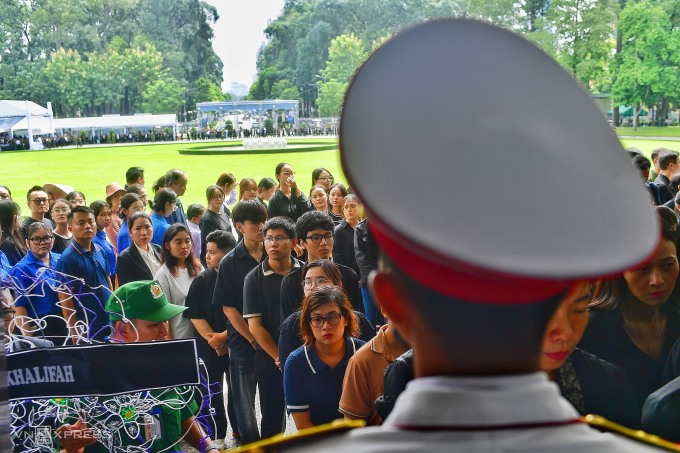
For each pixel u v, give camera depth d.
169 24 70.44
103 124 57.19
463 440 0.69
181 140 59.84
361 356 3.17
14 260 6.53
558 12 33.06
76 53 62.09
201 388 3.61
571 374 2.50
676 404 2.50
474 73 0.72
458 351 0.70
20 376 2.90
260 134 63.44
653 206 0.69
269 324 4.68
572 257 0.63
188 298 5.14
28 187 26.75
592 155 0.70
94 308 5.48
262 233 4.96
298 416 3.71
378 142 0.68
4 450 1.62
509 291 0.68
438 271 0.68
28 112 48.97
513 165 0.66
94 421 2.95
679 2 30.20
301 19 70.19
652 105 32.59
